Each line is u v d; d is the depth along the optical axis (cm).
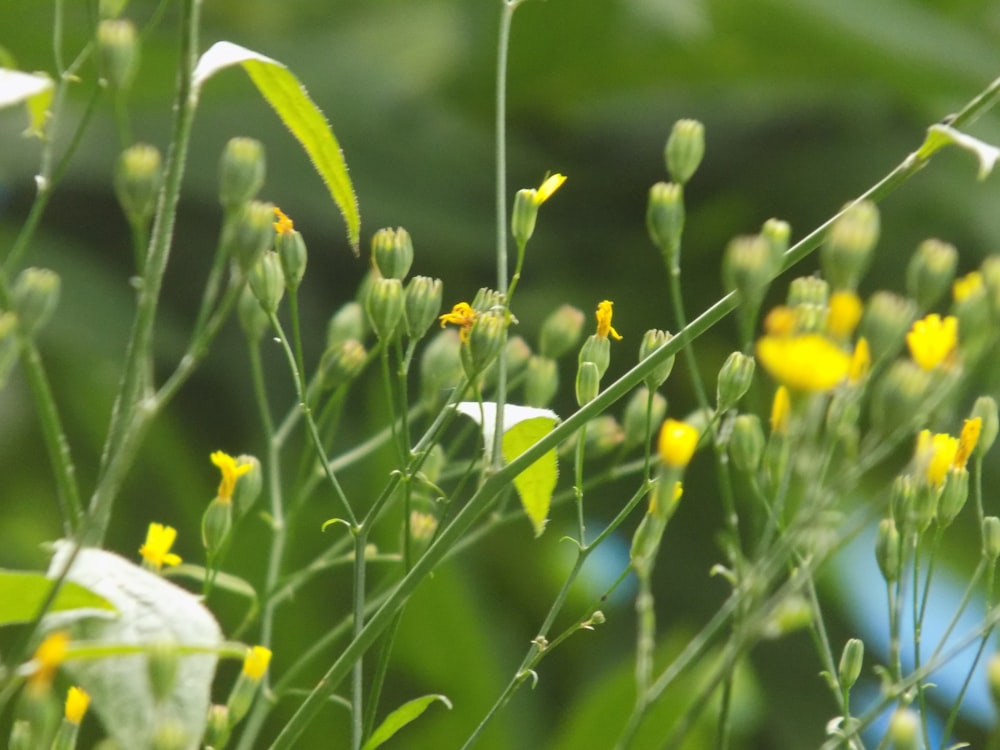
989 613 52
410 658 69
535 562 85
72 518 53
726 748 51
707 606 84
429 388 58
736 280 51
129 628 50
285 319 86
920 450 51
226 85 86
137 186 52
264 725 68
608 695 66
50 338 82
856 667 53
